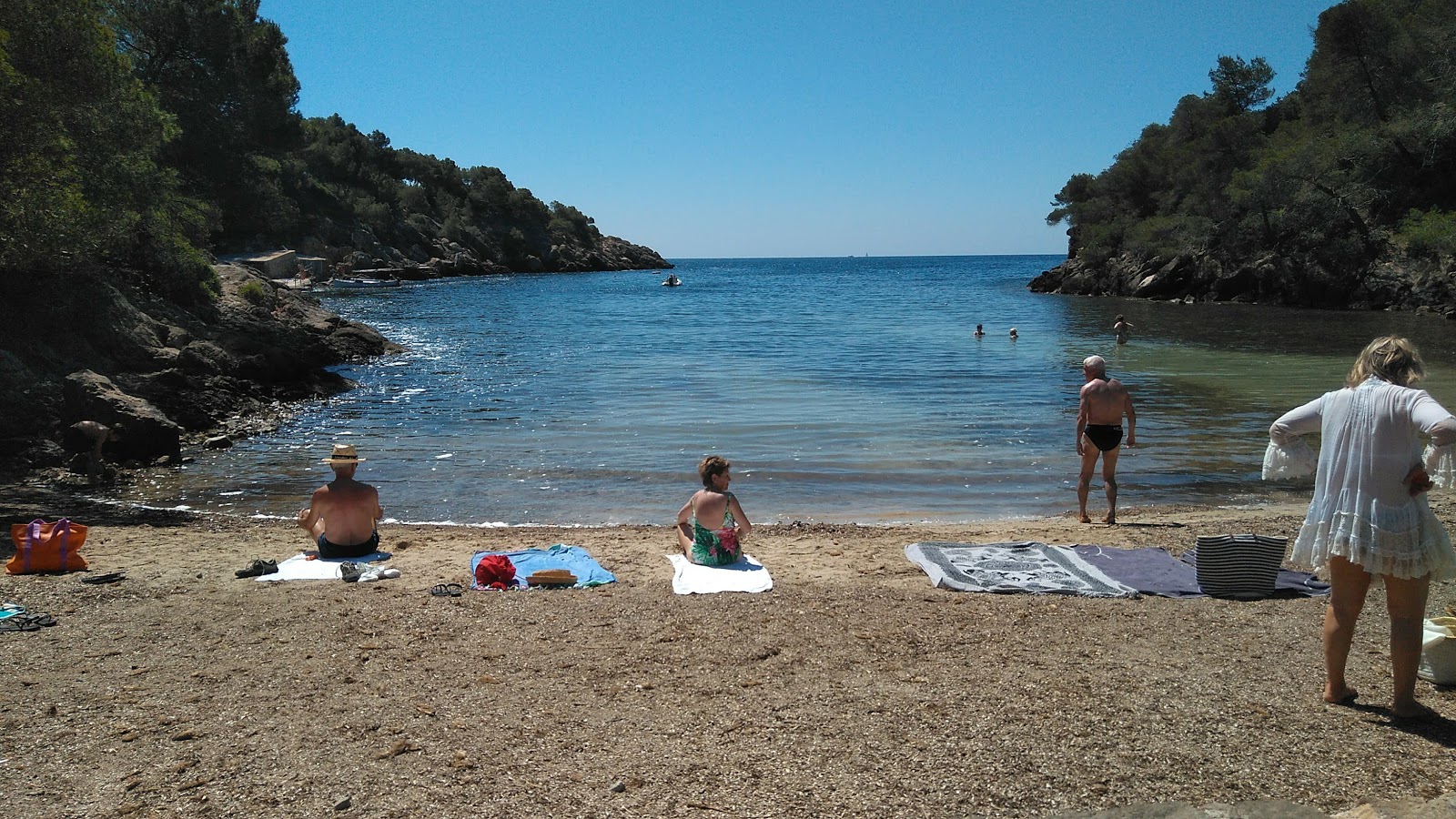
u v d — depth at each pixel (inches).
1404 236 2016.5
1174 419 674.2
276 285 1166.3
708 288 3462.1
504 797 147.2
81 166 657.0
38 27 581.0
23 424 565.0
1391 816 135.4
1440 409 157.1
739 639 225.0
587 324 1660.9
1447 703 180.1
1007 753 159.9
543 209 5516.7
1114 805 142.5
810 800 145.5
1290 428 176.9
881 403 751.1
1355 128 2196.1
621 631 232.1
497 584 280.5
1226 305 2266.2
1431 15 2117.4
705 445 585.9
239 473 526.3
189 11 1761.8
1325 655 180.5
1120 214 3184.1
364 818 141.3
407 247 3941.9
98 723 176.2
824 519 425.4
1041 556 309.6
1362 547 163.5
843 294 3024.1
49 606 254.1
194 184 1744.6
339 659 211.3
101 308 702.5
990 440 599.8
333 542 319.9
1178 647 217.9
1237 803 142.6
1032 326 1612.9
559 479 503.2
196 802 146.5
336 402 773.9
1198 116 2999.5
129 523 406.3
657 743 165.8
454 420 685.9
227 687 194.1
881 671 202.5
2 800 147.2
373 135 4569.4
